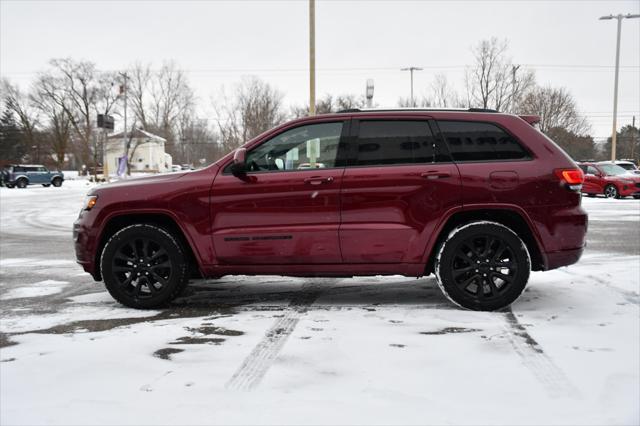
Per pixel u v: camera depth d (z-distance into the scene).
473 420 2.54
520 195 4.46
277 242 4.60
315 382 3.00
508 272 4.53
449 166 4.53
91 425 2.54
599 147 59.00
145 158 74.25
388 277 6.24
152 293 4.77
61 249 9.48
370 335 3.87
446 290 4.53
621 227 11.67
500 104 35.81
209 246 4.68
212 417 2.59
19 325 4.32
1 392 2.95
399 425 2.48
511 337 3.79
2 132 76.81
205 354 3.51
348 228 4.53
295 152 4.70
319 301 5.05
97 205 4.84
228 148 48.09
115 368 3.28
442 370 3.17
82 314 4.67
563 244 4.50
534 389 2.89
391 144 4.63
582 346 3.59
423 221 4.50
